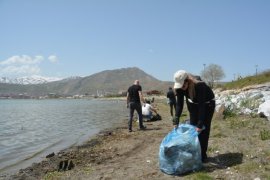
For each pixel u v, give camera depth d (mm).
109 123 26406
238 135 11703
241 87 44938
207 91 8469
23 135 20781
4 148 16000
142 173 8656
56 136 19938
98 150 13086
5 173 10852
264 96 19188
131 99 17484
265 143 10156
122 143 14000
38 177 9688
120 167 9547
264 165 8172
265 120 14648
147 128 18203
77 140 17859
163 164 8461
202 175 7762
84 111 48500
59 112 47812
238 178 7539
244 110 17172
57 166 10367
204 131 8719
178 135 8508
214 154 9492
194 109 8727
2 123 29766
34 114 44125
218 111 16328
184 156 8227
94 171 9375
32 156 13836
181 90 8695
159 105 44938
